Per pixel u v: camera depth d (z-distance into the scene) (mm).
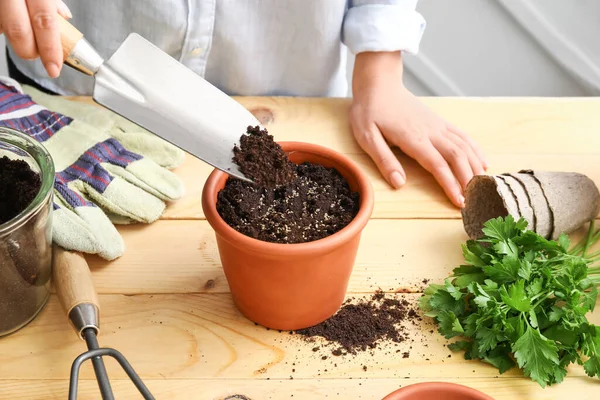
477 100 1298
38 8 985
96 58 1010
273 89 1380
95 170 1135
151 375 1000
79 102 1240
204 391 991
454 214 1157
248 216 1014
